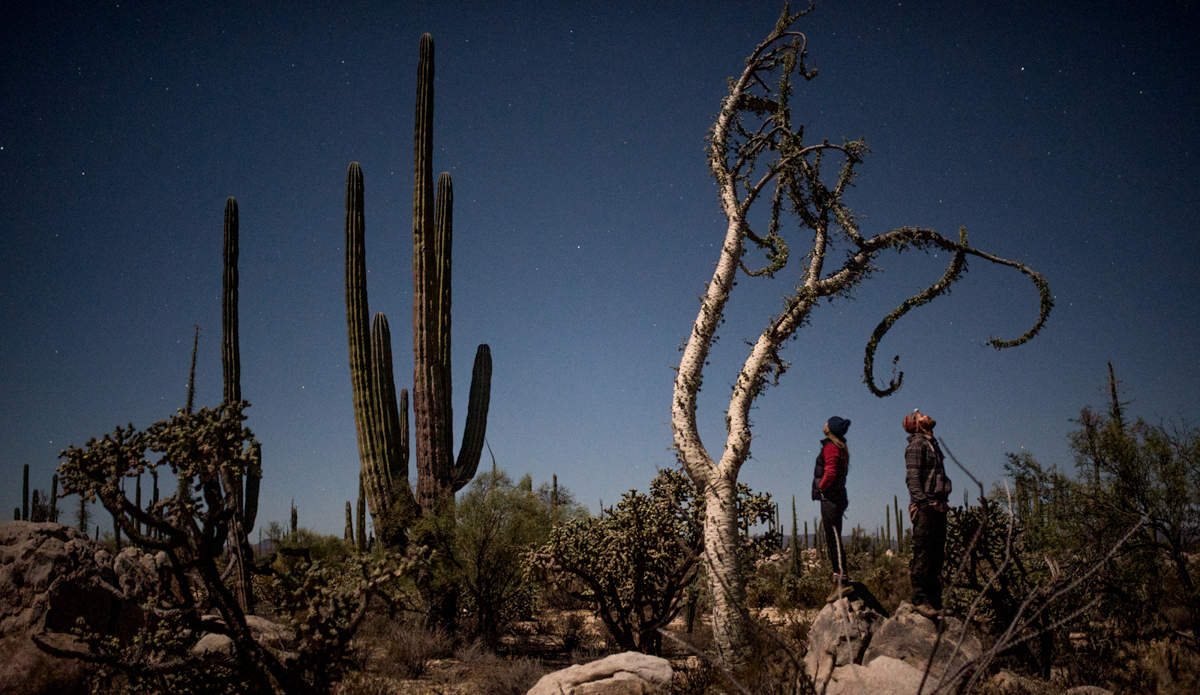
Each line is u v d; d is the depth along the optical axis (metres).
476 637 9.98
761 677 4.85
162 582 4.73
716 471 5.89
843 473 6.59
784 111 6.84
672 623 10.95
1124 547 6.31
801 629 7.61
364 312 12.55
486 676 7.93
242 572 9.84
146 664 4.61
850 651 3.45
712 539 5.67
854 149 6.65
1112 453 6.70
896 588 11.56
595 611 7.91
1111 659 5.70
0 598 6.61
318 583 4.47
